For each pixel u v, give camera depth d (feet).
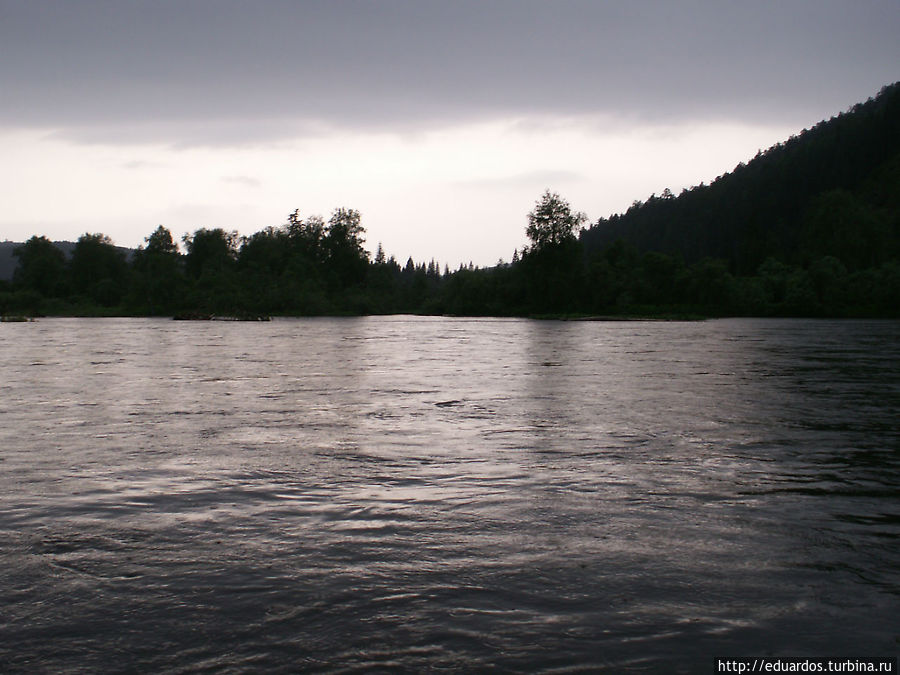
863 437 36.06
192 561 18.69
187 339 147.43
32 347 117.19
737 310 373.81
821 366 81.05
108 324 260.83
